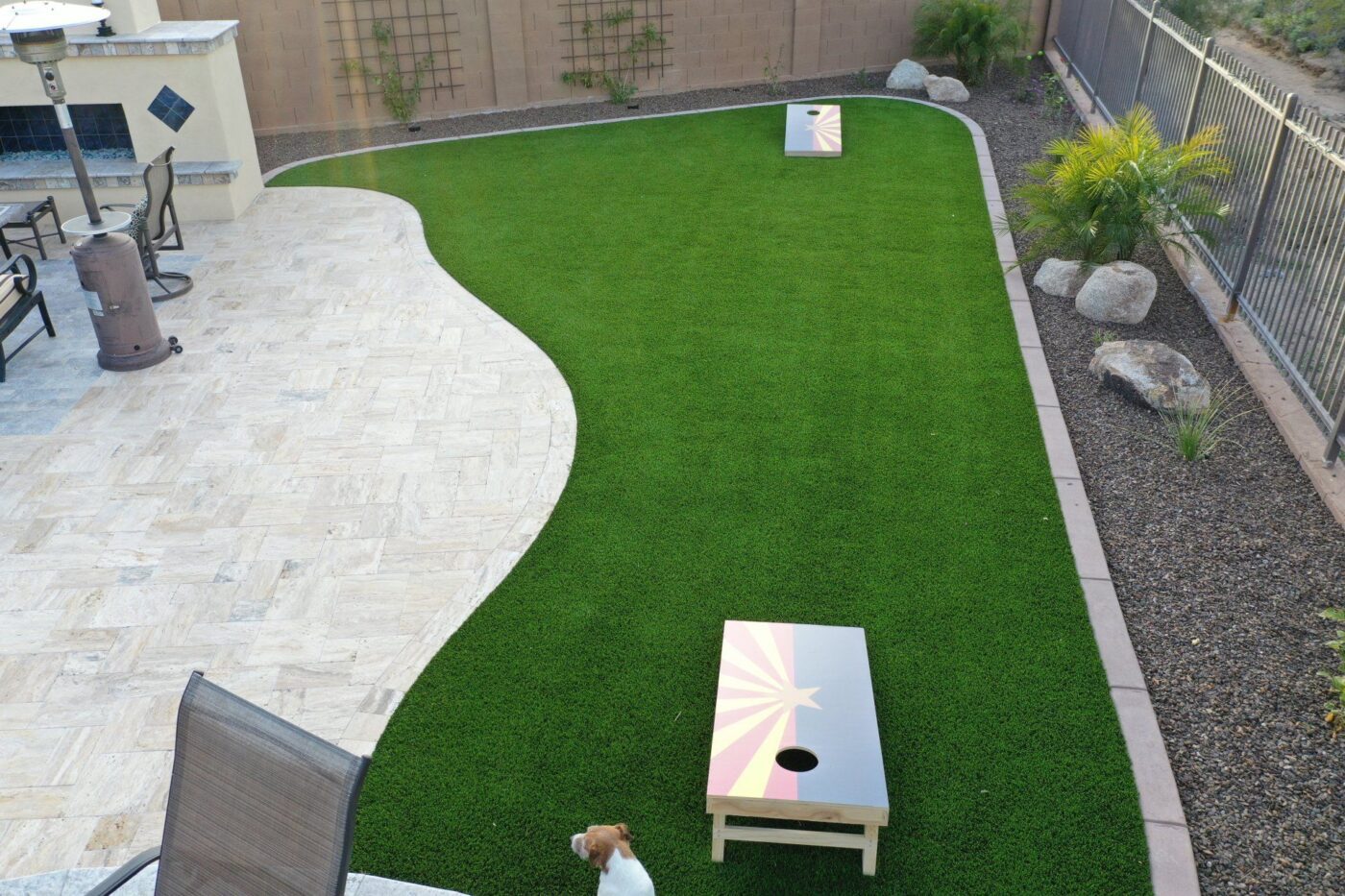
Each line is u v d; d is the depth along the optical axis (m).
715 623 5.18
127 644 5.18
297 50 14.30
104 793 4.36
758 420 7.07
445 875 3.88
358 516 6.15
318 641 5.17
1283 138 7.45
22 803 4.31
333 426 7.12
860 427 6.94
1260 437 6.71
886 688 4.74
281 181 12.61
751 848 3.98
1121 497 6.16
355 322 8.73
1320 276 6.70
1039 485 6.24
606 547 5.79
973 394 7.32
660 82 16.11
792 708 4.23
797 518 6.01
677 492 6.29
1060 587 5.37
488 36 14.96
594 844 3.47
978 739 4.45
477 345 8.29
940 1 15.84
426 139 14.27
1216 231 8.90
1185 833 3.98
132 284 7.73
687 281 9.36
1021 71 16.20
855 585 5.43
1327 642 4.97
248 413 7.31
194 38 10.60
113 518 6.16
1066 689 4.71
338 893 2.92
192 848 3.27
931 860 3.90
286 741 3.02
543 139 14.01
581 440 6.89
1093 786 4.20
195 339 8.45
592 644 5.07
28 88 10.88
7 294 7.71
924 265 9.59
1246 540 5.73
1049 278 8.97
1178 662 4.90
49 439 6.99
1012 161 12.48
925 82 15.52
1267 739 4.44
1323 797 4.15
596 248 10.21
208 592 5.54
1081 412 7.10
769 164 12.62
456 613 5.33
